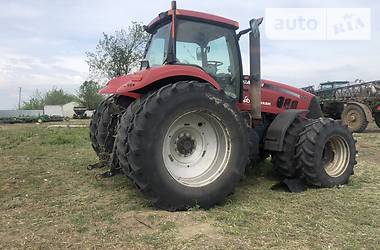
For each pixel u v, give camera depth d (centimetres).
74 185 488
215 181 399
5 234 320
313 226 341
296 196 442
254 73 489
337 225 345
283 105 552
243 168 417
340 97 1530
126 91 395
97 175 499
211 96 400
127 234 317
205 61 469
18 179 522
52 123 2427
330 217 367
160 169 370
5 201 418
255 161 541
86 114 3741
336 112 1498
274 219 358
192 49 458
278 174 528
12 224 344
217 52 481
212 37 477
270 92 543
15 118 2828
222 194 400
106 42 2875
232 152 411
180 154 409
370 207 398
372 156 787
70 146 912
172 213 370
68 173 562
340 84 1677
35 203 411
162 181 370
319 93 1648
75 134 1223
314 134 473
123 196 434
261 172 559
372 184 510
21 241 304
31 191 461
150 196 373
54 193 452
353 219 361
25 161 673
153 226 335
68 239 308
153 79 392
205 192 390
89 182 502
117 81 464
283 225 342
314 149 472
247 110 509
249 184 503
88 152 798
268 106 538
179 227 333
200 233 319
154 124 368
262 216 366
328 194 450
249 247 293
